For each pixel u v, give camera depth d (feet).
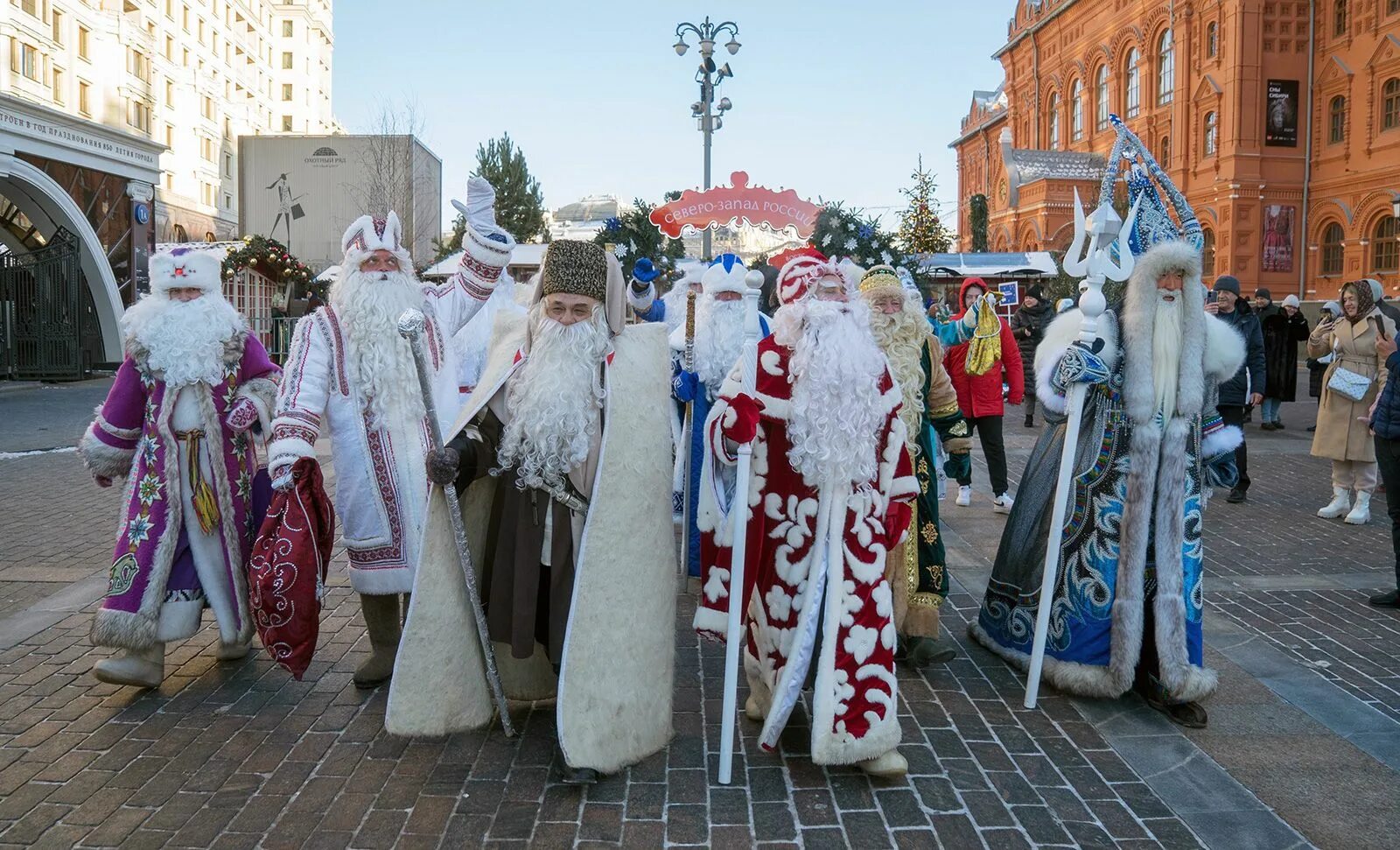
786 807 10.81
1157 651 13.05
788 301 12.46
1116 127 13.94
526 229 136.56
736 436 11.21
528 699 13.28
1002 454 26.22
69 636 16.06
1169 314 13.06
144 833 10.12
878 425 11.39
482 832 10.21
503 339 12.17
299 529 12.96
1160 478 13.03
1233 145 106.32
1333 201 103.35
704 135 55.57
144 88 147.02
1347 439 25.18
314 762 11.73
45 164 72.69
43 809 10.58
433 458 11.23
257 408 14.07
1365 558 21.95
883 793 11.14
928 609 15.02
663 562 11.81
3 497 28.12
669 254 27.81
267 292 76.28
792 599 11.53
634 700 11.51
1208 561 21.71
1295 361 44.93
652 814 10.62
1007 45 158.51
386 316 13.61
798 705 13.56
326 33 255.50
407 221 104.42
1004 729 12.88
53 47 121.19
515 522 11.82
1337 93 102.83
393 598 14.03
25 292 68.54
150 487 13.64
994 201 172.35
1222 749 12.34
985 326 25.67
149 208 83.05
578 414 11.21
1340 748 12.39
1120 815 10.73
